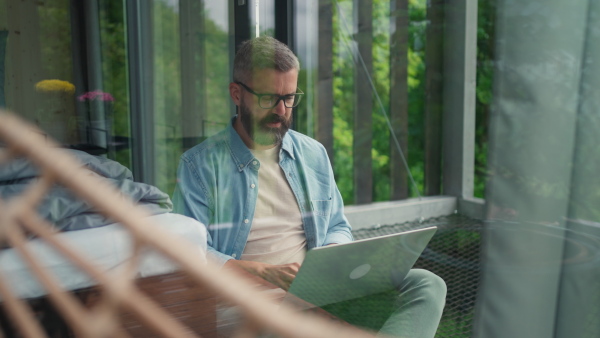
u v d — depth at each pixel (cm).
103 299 38
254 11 135
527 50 70
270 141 120
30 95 199
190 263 34
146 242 35
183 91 144
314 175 128
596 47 70
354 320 91
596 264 72
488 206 74
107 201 35
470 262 91
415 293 96
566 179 71
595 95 70
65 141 181
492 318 74
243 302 33
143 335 44
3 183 95
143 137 153
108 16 184
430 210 105
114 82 180
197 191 118
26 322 45
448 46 100
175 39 145
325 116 157
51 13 212
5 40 201
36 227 39
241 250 117
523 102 70
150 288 78
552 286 72
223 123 133
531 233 72
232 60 134
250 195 119
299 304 91
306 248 125
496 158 73
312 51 155
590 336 71
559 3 69
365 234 134
